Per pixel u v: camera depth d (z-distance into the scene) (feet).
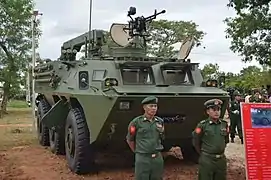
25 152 34.91
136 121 17.34
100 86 25.14
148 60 27.71
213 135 17.58
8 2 90.99
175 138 26.45
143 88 24.67
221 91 25.61
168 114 24.97
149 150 17.02
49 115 30.22
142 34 29.45
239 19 57.77
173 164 29.14
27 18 92.48
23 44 93.71
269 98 37.29
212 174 17.67
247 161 18.63
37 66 41.68
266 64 60.23
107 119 23.81
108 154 32.37
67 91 28.14
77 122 26.32
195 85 26.78
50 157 32.37
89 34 31.96
